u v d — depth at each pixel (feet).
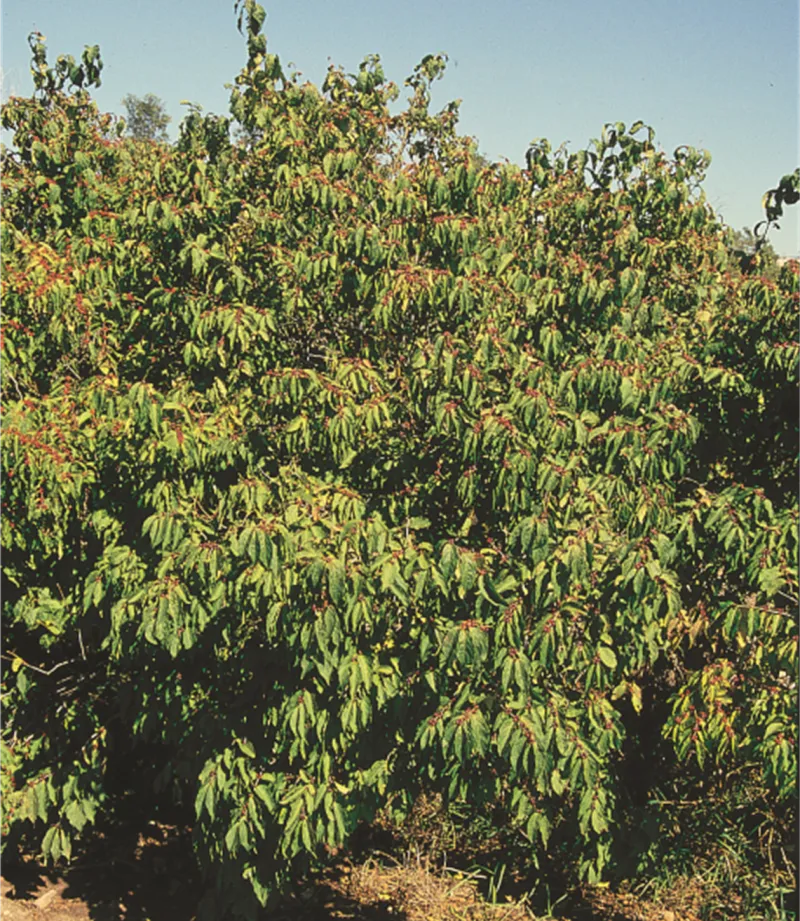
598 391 12.98
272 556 10.73
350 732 12.39
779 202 15.25
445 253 13.71
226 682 13.75
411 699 12.38
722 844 16.08
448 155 16.42
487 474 12.51
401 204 13.78
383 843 17.52
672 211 15.60
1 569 14.85
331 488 12.28
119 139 18.62
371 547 11.10
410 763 13.23
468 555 11.10
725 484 14.53
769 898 14.93
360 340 14.35
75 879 16.56
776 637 12.50
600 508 12.10
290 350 14.44
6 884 16.11
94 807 15.43
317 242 14.05
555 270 14.21
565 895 15.61
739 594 13.69
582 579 11.32
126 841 17.84
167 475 13.02
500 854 16.93
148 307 14.51
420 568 11.11
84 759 15.24
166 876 16.80
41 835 17.19
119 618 12.09
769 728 12.47
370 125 15.81
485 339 12.74
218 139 16.96
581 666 12.50
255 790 12.51
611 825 14.80
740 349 14.08
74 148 16.96
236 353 13.69
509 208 14.96
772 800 16.30
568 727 12.17
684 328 15.40
